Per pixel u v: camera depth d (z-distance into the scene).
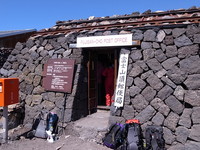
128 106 5.33
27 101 6.79
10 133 6.09
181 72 4.84
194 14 5.52
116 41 5.52
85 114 6.52
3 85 5.21
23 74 6.95
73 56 6.23
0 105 5.25
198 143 4.56
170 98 4.93
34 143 5.58
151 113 5.08
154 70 5.12
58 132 6.04
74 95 6.01
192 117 4.67
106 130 5.42
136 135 4.79
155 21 5.66
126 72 5.39
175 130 4.82
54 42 6.54
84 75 6.38
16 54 7.23
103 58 7.20
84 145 5.29
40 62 6.72
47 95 6.46
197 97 4.65
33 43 6.91
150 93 5.13
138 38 5.32
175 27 4.99
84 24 7.05
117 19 6.84
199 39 4.72
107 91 6.97
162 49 5.07
